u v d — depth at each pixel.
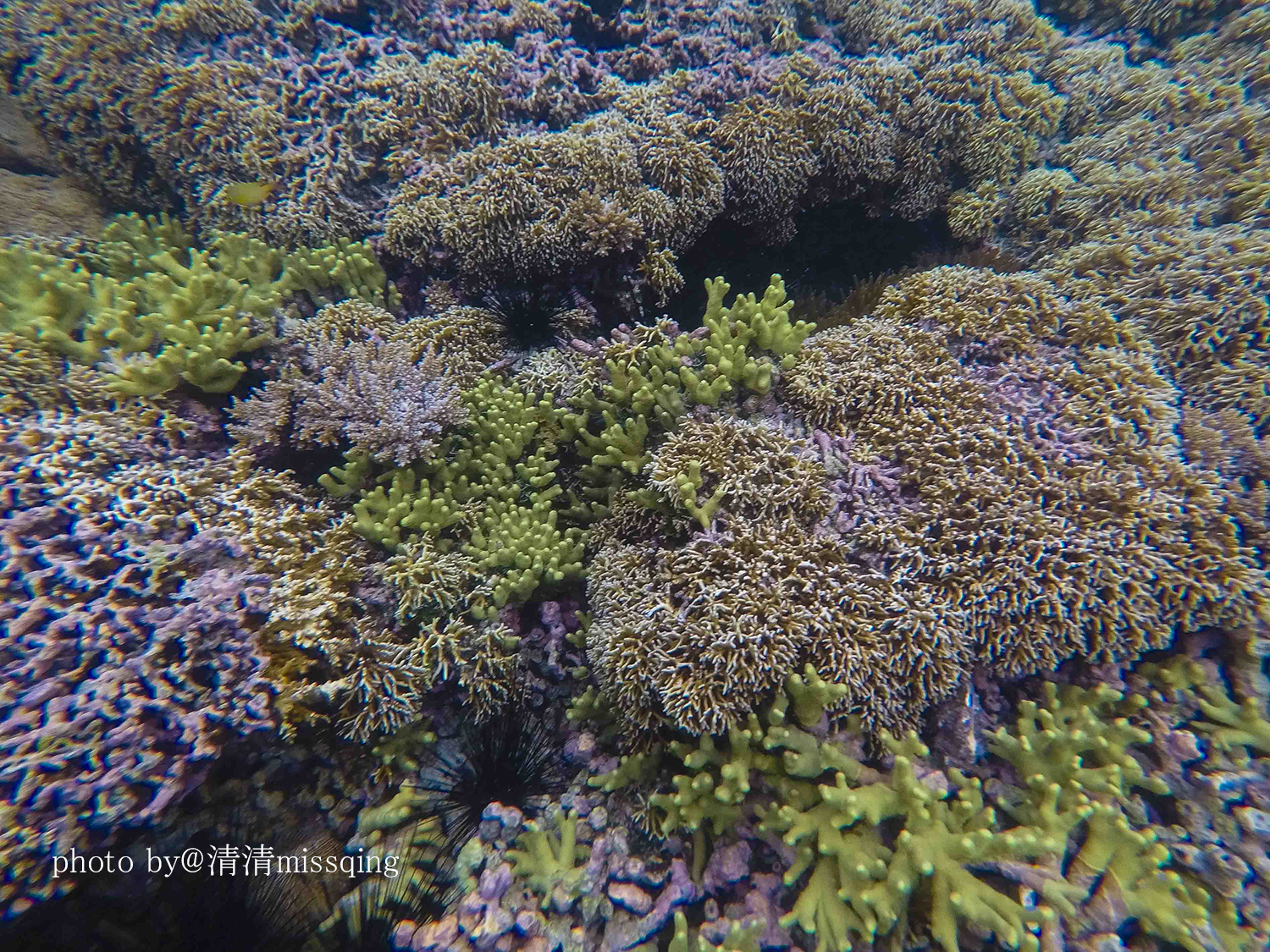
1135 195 1.25
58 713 0.69
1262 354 0.94
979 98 1.32
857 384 0.94
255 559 0.84
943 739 0.78
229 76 1.28
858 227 1.40
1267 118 1.24
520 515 0.97
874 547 0.84
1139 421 0.88
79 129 1.38
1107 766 0.74
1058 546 0.79
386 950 0.74
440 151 1.26
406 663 0.85
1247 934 0.67
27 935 0.68
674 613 0.81
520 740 0.90
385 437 0.93
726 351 0.96
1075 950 0.68
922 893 0.71
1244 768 0.74
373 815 0.83
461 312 1.16
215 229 1.24
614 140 1.18
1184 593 0.78
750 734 0.74
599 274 1.17
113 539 0.78
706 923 0.76
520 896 0.80
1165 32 1.57
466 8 1.40
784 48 1.44
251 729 0.75
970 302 1.01
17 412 0.88
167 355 0.92
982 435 0.87
